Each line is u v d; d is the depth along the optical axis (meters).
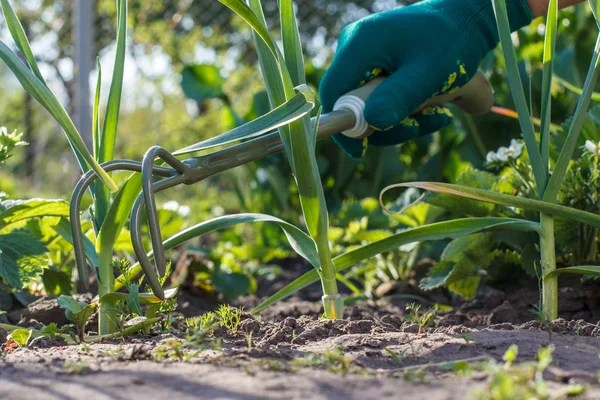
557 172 1.43
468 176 1.90
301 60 1.43
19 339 1.26
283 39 1.42
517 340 1.16
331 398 0.82
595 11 1.41
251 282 2.64
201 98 3.64
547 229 1.45
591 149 1.65
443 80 1.51
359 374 0.94
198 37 6.82
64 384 0.90
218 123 6.22
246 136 1.21
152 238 1.15
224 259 2.65
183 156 3.23
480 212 1.86
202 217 4.17
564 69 2.86
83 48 3.75
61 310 1.70
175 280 2.32
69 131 1.18
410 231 1.46
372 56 1.53
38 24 6.64
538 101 2.71
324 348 1.16
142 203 1.21
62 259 2.11
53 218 1.64
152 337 1.31
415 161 3.55
